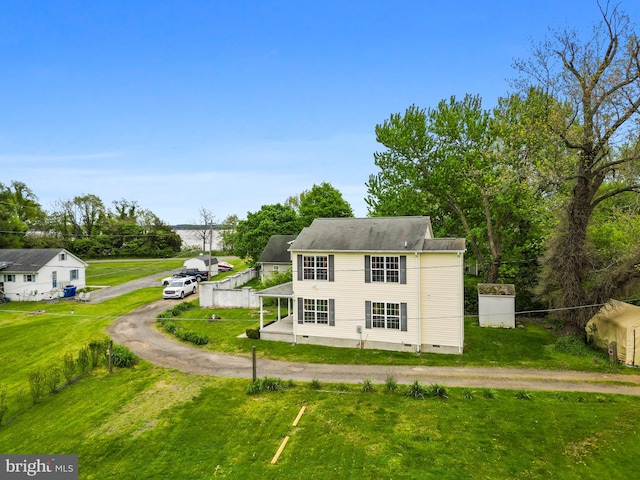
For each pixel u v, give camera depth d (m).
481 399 17.91
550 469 12.98
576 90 23.62
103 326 31.72
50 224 84.50
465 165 32.44
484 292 30.45
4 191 65.56
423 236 25.05
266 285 38.28
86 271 60.75
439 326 24.28
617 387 18.84
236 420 16.95
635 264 22.70
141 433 16.34
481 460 13.54
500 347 25.02
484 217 35.38
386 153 35.94
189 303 38.12
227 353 25.19
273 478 13.22
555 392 18.36
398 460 13.70
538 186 26.08
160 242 85.50
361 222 27.92
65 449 15.48
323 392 19.09
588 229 28.67
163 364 23.44
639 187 23.09
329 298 26.14
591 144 23.23
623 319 22.59
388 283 24.80
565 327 25.94
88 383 21.34
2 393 20.41
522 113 27.45
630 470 12.81
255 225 53.22
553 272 26.31
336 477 13.06
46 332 30.61
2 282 43.06
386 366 22.25
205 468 13.98
